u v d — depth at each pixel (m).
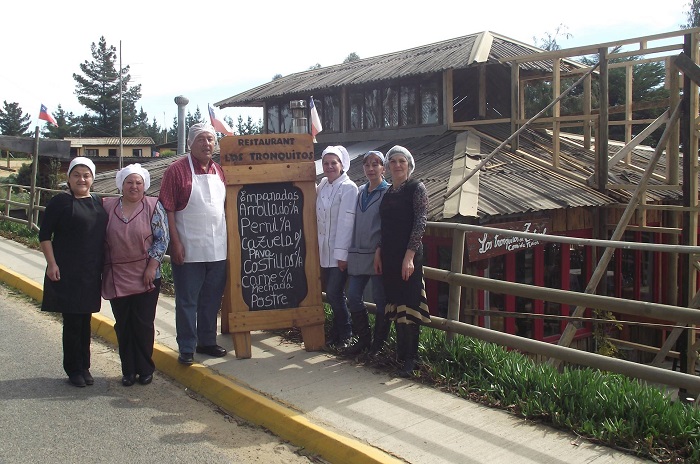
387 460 3.87
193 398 5.24
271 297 5.95
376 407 4.70
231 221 5.85
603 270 7.90
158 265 5.32
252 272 5.90
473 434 4.22
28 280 9.04
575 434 4.19
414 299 5.23
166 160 19.44
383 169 5.70
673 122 8.49
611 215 11.01
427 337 5.80
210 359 5.87
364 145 14.60
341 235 5.73
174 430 4.61
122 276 5.24
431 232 9.75
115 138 60.38
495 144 12.14
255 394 4.97
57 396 5.17
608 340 10.29
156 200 5.34
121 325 5.41
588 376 4.75
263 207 5.94
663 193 10.77
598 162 10.48
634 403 4.29
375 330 5.71
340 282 6.01
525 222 9.06
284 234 5.99
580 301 4.82
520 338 5.17
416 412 4.60
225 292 6.40
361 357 5.76
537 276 10.20
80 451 4.23
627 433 4.04
